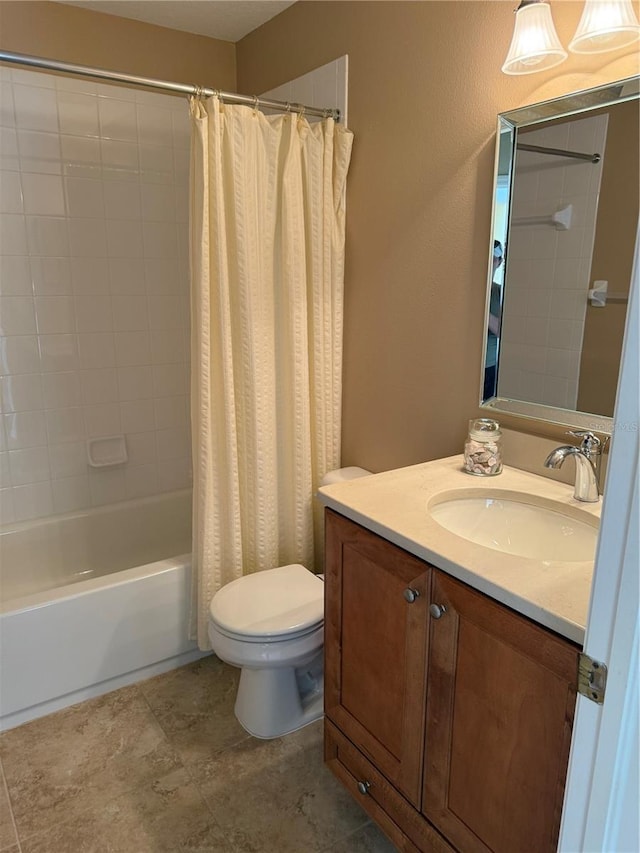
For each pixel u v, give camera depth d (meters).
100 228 2.51
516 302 1.60
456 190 1.74
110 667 2.06
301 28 2.26
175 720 1.95
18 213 2.33
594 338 1.43
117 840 1.53
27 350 2.45
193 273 1.90
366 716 1.47
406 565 1.25
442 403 1.89
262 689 1.87
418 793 1.32
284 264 1.99
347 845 1.53
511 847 1.11
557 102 1.42
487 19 1.57
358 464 2.29
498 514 1.51
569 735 0.96
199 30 2.58
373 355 2.14
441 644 1.19
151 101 2.53
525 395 1.62
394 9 1.84
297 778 1.73
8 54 1.58
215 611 1.76
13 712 1.91
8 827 1.57
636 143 1.29
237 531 2.07
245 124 1.82
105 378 2.65
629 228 1.33
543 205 1.49
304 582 1.91
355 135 2.07
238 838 1.54
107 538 2.71
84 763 1.77
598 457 1.38
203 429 1.96
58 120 2.35
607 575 0.66
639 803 0.68
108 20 2.42
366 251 2.09
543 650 0.98
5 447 2.47
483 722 1.13
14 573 2.52
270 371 2.05
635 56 1.28
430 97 1.77
